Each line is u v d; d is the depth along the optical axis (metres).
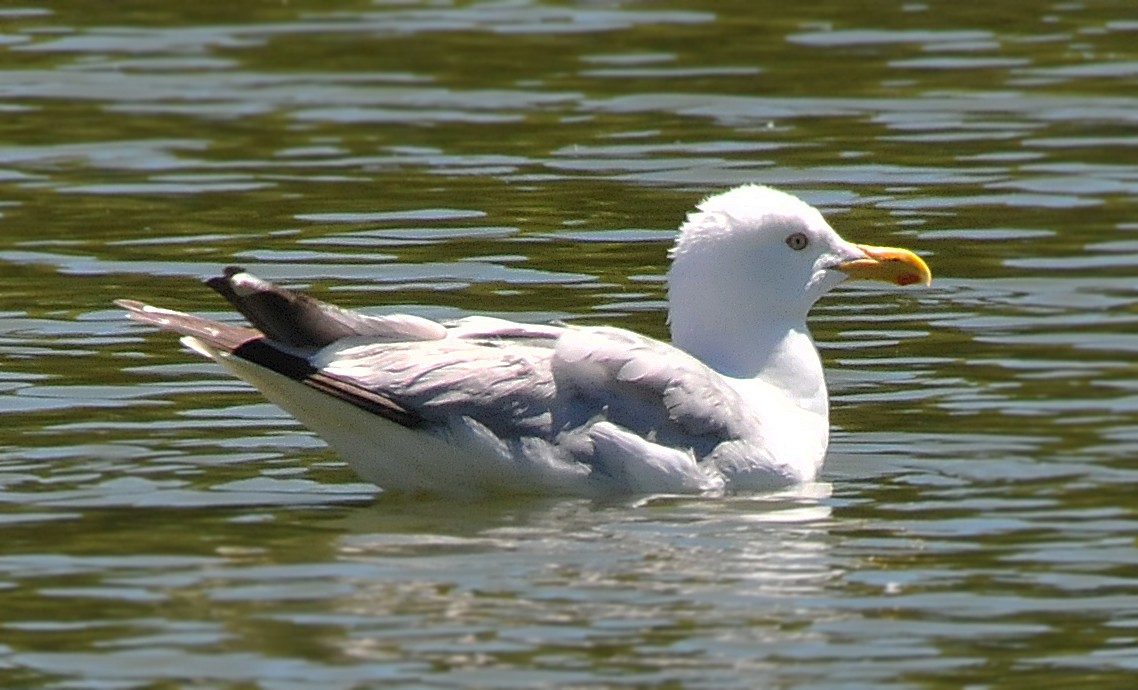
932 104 25.36
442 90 26.39
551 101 25.75
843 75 26.83
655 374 13.73
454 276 18.88
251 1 31.20
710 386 13.91
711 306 14.66
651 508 13.45
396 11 30.75
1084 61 27.34
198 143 24.02
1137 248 19.72
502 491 13.63
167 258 19.50
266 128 24.69
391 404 13.23
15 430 14.93
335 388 13.09
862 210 21.06
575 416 13.60
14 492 13.63
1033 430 15.10
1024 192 21.67
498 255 19.55
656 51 28.20
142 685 10.55
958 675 10.83
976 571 12.31
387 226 20.56
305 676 10.64
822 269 14.73
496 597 11.71
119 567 12.18
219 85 26.75
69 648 10.99
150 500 13.50
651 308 17.86
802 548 12.66
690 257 14.70
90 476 13.96
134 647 11.00
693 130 24.31
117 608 11.54
